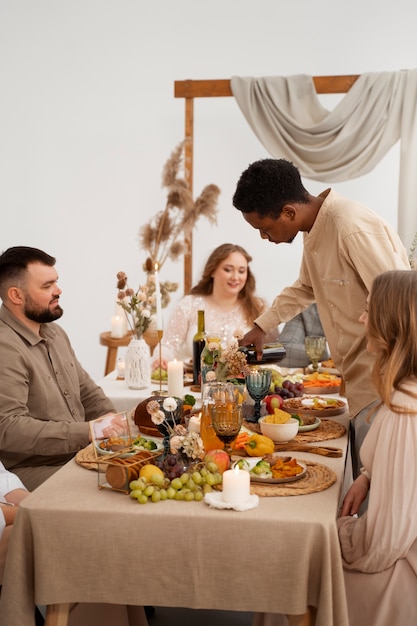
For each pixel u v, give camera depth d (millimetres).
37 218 6262
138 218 6160
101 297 6258
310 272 2387
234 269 3760
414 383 1669
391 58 5754
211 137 6059
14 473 2400
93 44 6090
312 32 5820
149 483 1687
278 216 2242
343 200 2213
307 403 2529
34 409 2502
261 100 5016
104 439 1995
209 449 1979
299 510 1593
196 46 5973
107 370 4414
